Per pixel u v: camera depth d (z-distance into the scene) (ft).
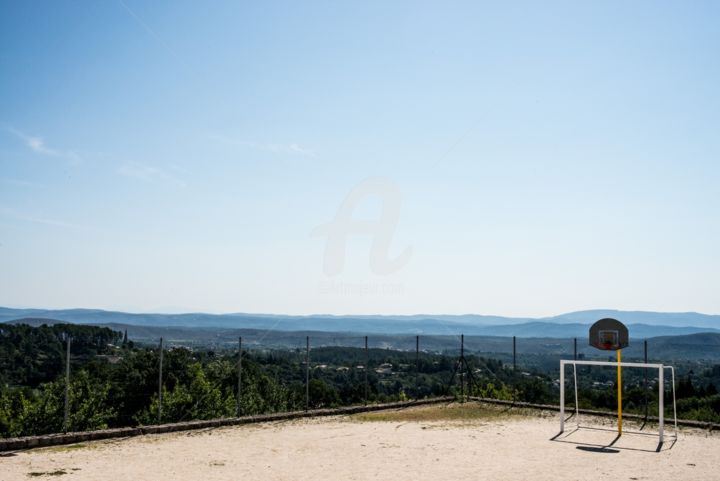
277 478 31.17
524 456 38.22
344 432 47.44
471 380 72.38
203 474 31.76
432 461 36.27
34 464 33.55
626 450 40.81
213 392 87.40
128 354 82.64
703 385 71.82
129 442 41.45
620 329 47.96
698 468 35.09
